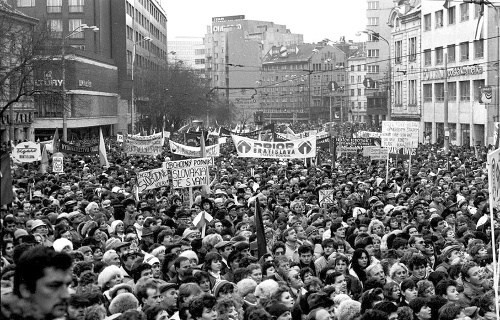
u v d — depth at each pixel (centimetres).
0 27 5069
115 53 10856
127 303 882
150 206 1942
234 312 933
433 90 8644
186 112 10306
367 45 18038
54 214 1788
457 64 7925
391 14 9969
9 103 4800
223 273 1252
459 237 1664
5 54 4991
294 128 12962
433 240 1512
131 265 1218
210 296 866
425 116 8950
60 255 463
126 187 2641
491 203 914
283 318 930
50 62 5294
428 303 974
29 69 5288
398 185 2864
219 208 1966
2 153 612
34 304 458
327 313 912
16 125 6731
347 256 1352
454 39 7975
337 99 19562
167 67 10812
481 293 1115
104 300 959
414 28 9231
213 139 6062
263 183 2783
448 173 3100
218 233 1547
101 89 9425
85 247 1266
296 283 1142
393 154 4122
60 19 10025
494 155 929
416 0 9788
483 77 7288
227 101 15012
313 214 1817
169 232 1415
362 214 1911
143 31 12812
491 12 7119
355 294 1187
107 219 1867
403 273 1170
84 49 9981
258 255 1396
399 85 9856
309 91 19475
